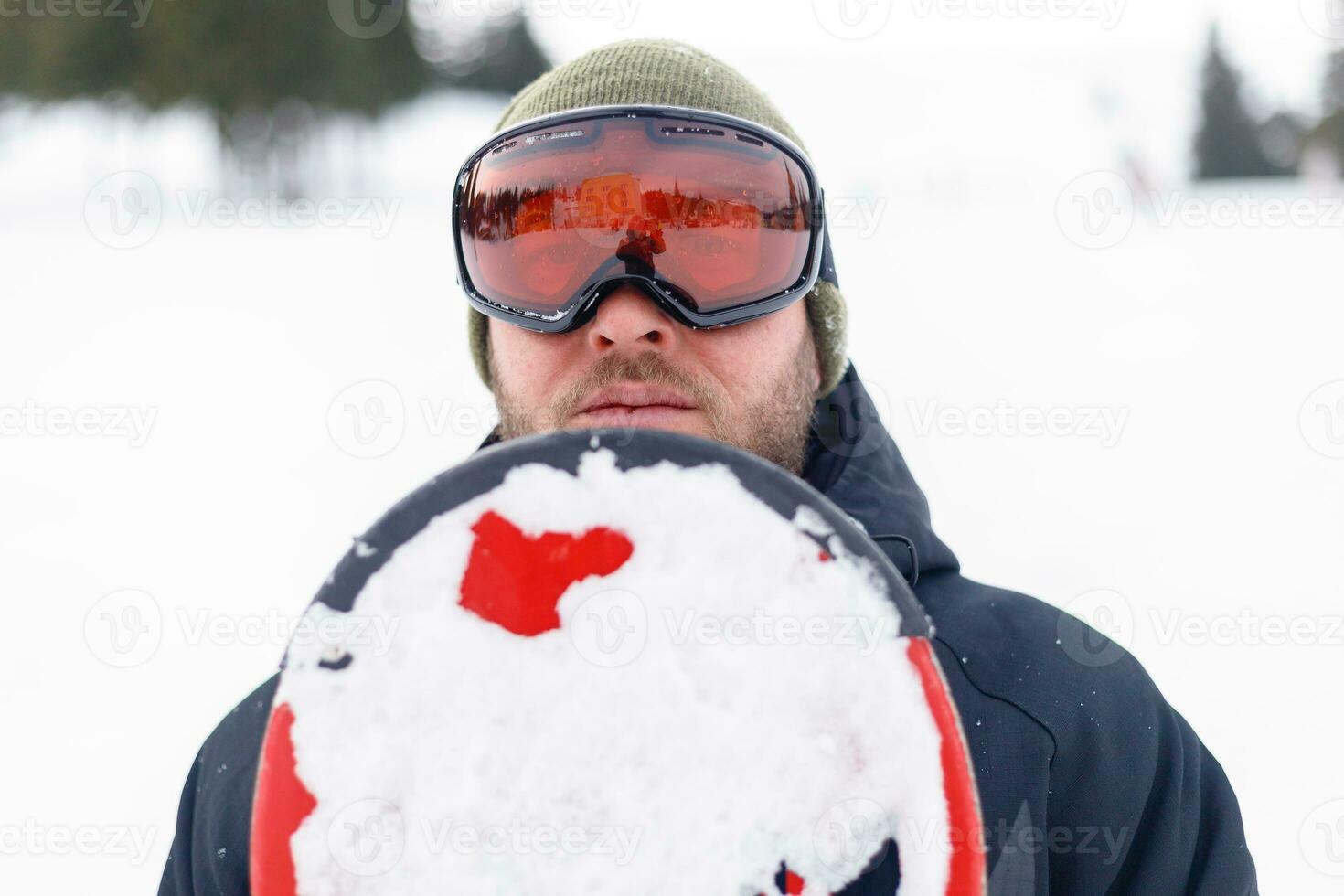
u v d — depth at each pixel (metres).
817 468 1.35
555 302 1.17
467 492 0.86
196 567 3.49
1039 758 1.08
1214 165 38.50
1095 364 6.21
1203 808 1.17
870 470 1.32
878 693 0.83
